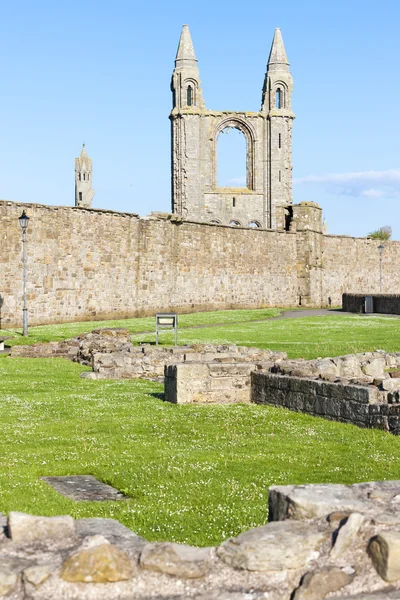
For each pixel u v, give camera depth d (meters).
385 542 5.77
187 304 56.59
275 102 97.56
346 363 20.17
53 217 43.09
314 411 14.79
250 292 63.84
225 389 16.72
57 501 9.27
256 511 8.80
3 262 39.97
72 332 36.19
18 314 40.75
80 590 5.64
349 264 75.62
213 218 95.69
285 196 97.06
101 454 11.89
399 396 12.95
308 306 69.19
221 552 5.96
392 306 52.75
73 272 44.91
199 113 95.38
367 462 10.98
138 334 35.50
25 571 5.66
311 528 6.18
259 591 5.71
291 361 19.75
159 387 19.75
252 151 96.94
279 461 11.18
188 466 10.93
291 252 68.69
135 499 9.52
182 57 96.31
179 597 5.64
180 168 95.69
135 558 5.90
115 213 48.59
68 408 16.22
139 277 51.44
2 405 16.62
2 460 11.43
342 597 5.63
